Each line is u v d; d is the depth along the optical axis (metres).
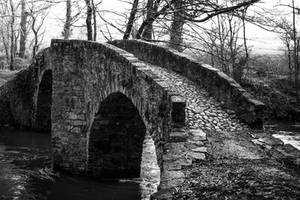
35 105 22.31
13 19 37.16
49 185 13.62
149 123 10.23
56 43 15.52
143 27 16.33
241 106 10.44
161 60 14.30
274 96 29.72
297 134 23.72
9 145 19.33
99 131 14.17
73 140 15.01
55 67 15.65
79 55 14.72
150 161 16.25
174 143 8.59
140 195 12.78
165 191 6.49
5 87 24.06
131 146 14.55
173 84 12.23
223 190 6.39
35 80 22.02
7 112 23.97
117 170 14.56
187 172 7.24
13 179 14.05
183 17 11.92
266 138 9.27
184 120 9.03
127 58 11.63
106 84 12.92
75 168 14.93
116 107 13.58
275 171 7.22
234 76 19.81
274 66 34.69
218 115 10.52
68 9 19.27
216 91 11.55
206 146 8.55
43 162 16.44
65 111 15.30
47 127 22.81
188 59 13.05
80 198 12.45
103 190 13.23
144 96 10.50
